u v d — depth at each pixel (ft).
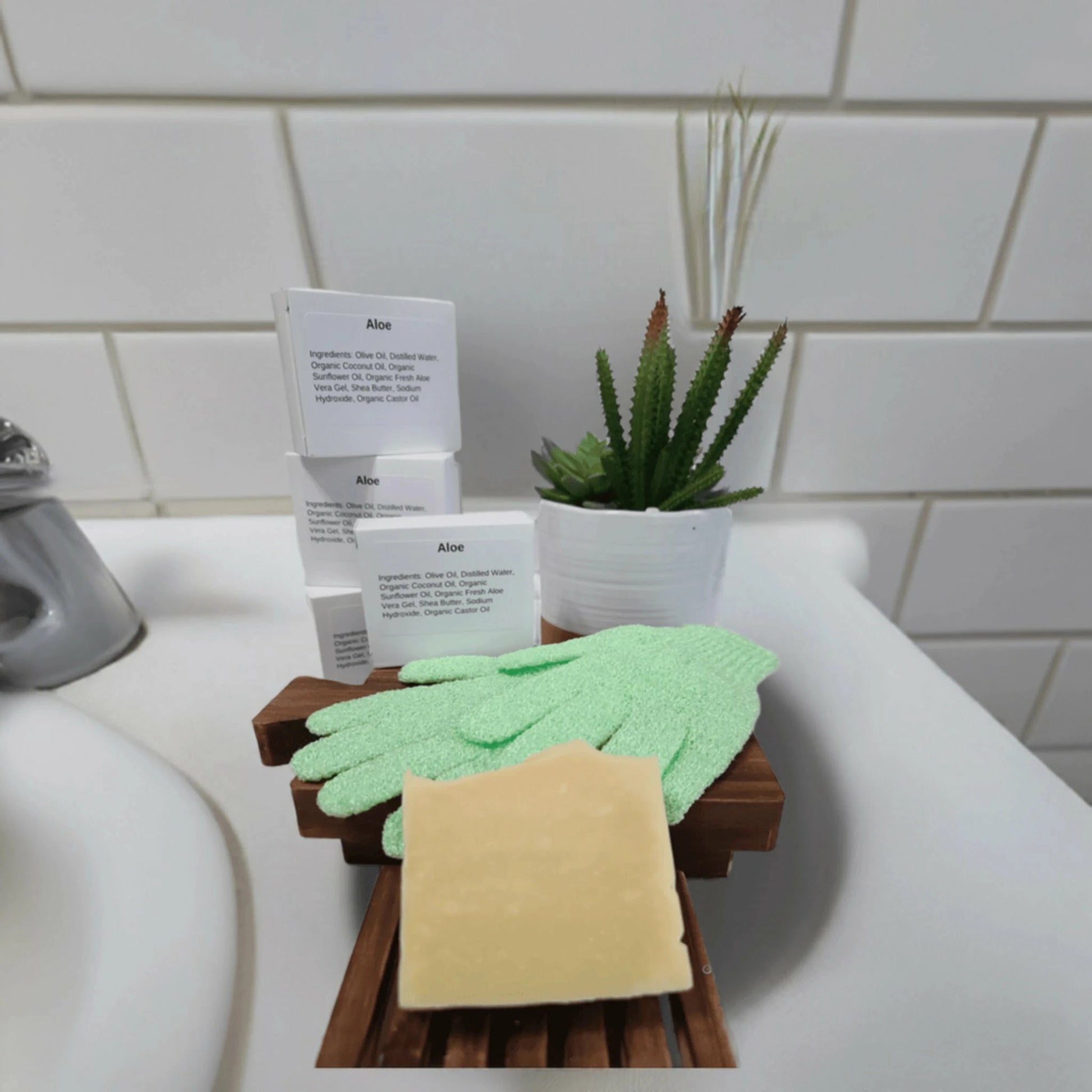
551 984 0.60
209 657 1.26
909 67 1.21
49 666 1.16
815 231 1.33
